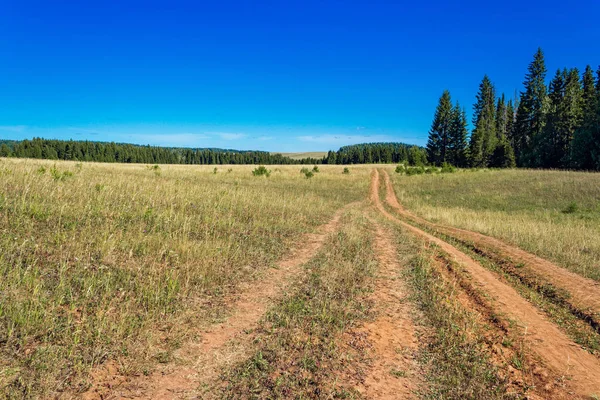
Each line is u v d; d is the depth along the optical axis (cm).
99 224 852
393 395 405
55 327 439
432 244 1245
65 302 507
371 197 3316
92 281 562
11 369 361
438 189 3594
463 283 823
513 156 6781
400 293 749
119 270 641
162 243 811
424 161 8488
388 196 3400
